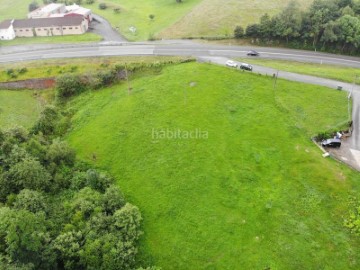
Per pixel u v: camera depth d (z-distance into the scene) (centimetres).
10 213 5278
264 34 11438
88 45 12025
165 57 10631
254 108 8312
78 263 5375
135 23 14062
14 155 6881
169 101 8725
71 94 9669
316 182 6569
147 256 5766
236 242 5834
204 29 12731
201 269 5566
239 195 6519
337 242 5666
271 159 7106
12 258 5019
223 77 9381
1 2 18488
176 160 7281
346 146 7269
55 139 7650
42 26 13275
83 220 5950
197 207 6406
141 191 6794
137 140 7819
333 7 11281
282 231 5900
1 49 12362
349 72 9638
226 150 7375
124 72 9919
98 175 6850
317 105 8275
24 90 10119
